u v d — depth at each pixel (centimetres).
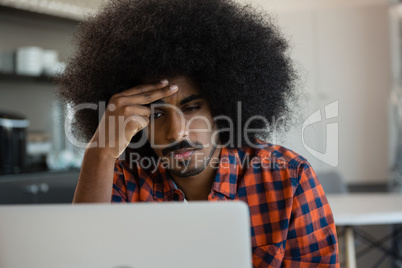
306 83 146
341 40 728
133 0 119
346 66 729
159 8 114
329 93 731
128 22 114
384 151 728
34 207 89
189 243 87
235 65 118
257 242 122
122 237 87
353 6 723
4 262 90
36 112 393
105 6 124
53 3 379
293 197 122
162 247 87
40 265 89
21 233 89
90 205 89
